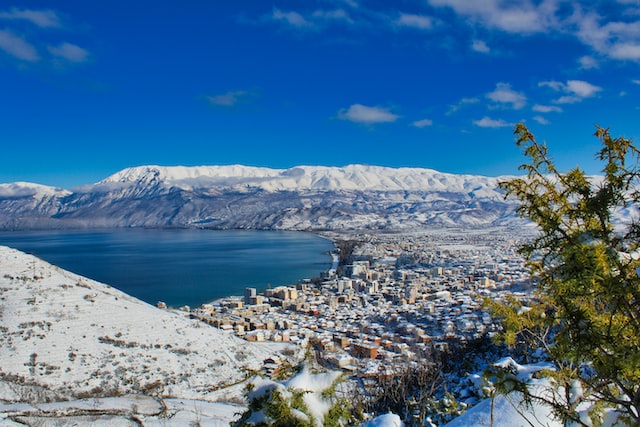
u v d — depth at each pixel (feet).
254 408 18.56
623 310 13.56
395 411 45.55
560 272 13.44
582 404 17.83
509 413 21.11
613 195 13.03
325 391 19.20
